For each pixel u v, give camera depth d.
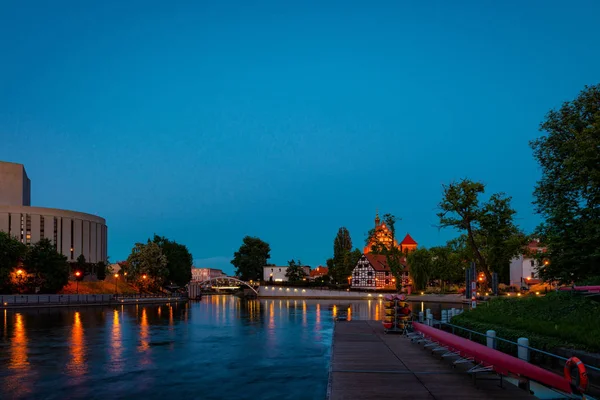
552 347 17.09
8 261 85.44
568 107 33.88
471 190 50.91
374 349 23.83
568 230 28.84
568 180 29.77
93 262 161.25
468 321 26.38
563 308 22.45
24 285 87.25
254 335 35.78
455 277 118.81
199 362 23.81
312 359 24.78
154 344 30.55
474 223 53.31
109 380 19.61
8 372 21.19
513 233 54.69
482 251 70.06
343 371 18.22
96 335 35.84
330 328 41.28
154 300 102.75
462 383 16.16
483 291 87.94
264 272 172.00
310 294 133.38
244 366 22.75
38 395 17.20
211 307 82.25
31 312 66.31
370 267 142.88
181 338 33.81
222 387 18.48
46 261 90.69
